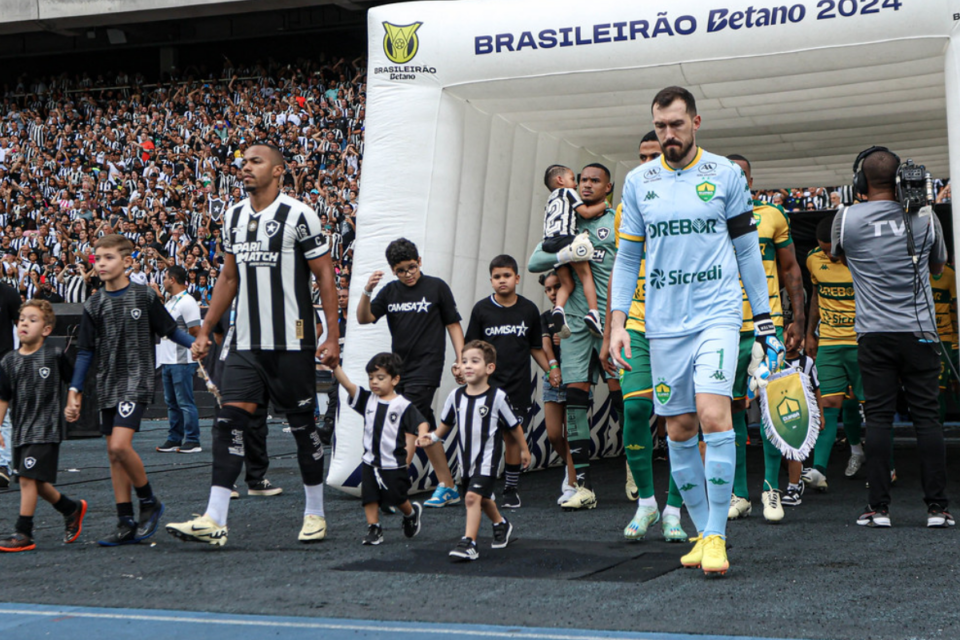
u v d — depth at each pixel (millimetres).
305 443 4473
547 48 5629
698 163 3477
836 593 3242
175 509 5617
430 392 5523
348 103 21453
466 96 5965
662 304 3525
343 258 16344
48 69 28641
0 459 6668
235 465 4375
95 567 3984
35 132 23688
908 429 10195
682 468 3641
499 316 5664
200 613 3152
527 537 4508
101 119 23906
